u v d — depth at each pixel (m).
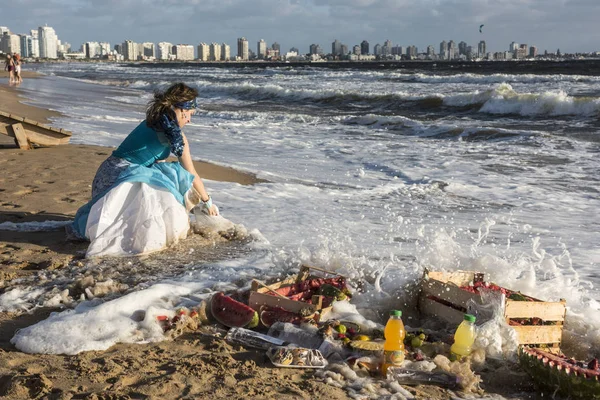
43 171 9.59
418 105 27.80
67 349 3.85
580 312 4.86
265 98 34.97
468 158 13.73
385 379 3.80
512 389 3.88
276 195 9.34
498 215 8.70
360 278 5.48
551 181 11.21
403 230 7.61
